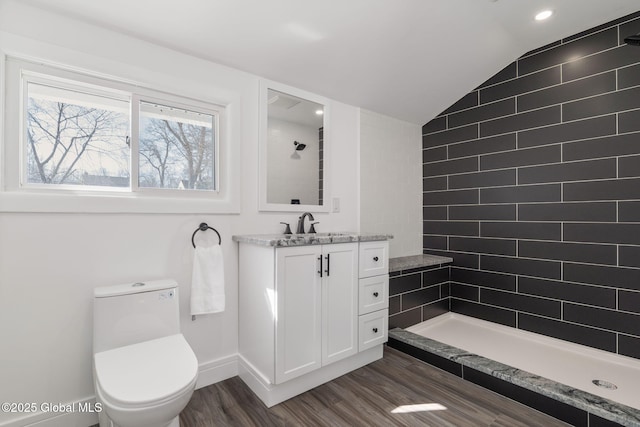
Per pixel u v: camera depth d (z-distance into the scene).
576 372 1.94
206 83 1.84
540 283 2.38
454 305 2.92
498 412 1.62
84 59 1.47
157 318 1.51
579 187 2.18
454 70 2.46
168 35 1.63
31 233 1.37
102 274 1.53
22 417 1.36
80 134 1.55
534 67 2.39
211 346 1.88
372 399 1.73
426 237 3.13
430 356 2.13
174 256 1.74
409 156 3.08
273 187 2.14
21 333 1.36
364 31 1.88
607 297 2.06
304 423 1.52
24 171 1.42
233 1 1.53
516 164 2.50
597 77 2.10
